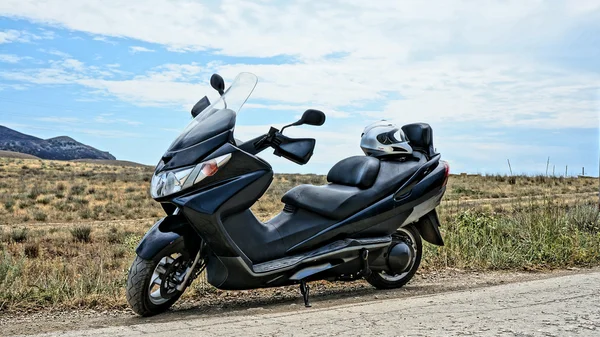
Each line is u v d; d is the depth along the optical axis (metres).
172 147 5.57
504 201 22.06
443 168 6.95
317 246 6.11
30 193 41.81
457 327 4.45
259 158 5.71
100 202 39.00
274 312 5.68
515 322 4.57
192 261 5.75
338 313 5.09
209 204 5.37
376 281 6.82
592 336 4.17
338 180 6.62
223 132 5.56
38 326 5.33
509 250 8.96
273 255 5.87
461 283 7.25
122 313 5.88
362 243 6.28
